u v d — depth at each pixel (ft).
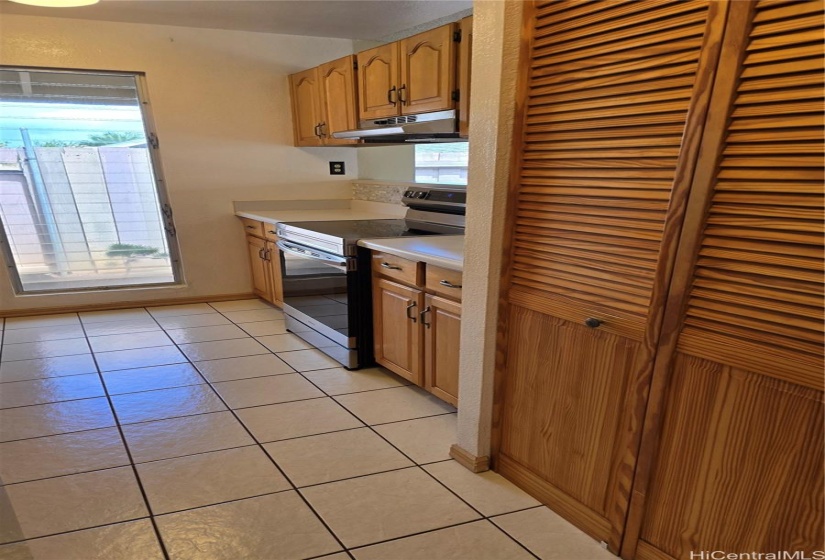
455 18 11.32
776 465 3.74
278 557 4.93
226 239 14.26
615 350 4.75
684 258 4.05
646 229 4.33
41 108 11.90
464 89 8.30
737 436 3.94
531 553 5.05
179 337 11.41
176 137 13.05
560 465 5.54
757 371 3.75
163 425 7.45
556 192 5.08
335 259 9.37
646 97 4.15
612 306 4.71
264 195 14.37
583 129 4.70
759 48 3.42
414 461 6.59
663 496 4.55
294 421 7.61
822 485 3.51
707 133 3.75
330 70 11.76
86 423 7.48
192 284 14.19
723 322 3.90
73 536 5.15
